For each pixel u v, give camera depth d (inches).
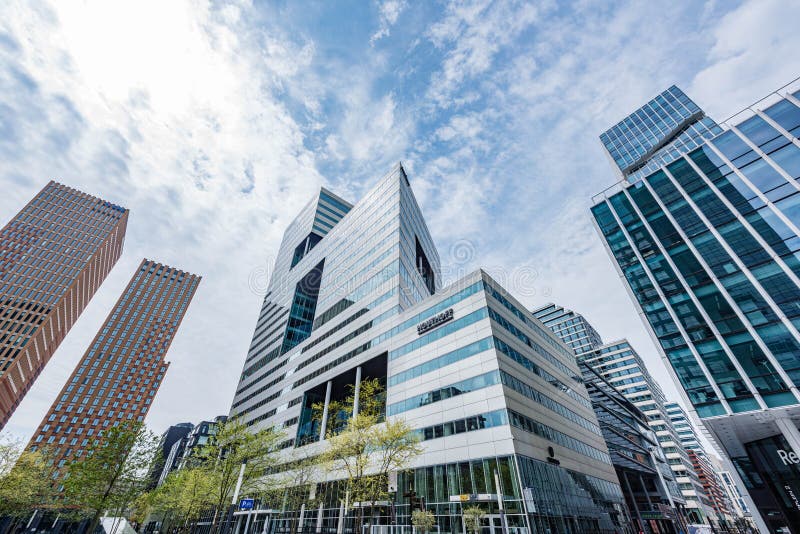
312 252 3774.6
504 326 1619.1
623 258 1530.5
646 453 2957.7
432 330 1732.3
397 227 2486.5
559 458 1459.2
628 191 1674.5
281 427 2485.2
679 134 3282.5
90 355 5128.0
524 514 1057.5
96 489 1203.2
